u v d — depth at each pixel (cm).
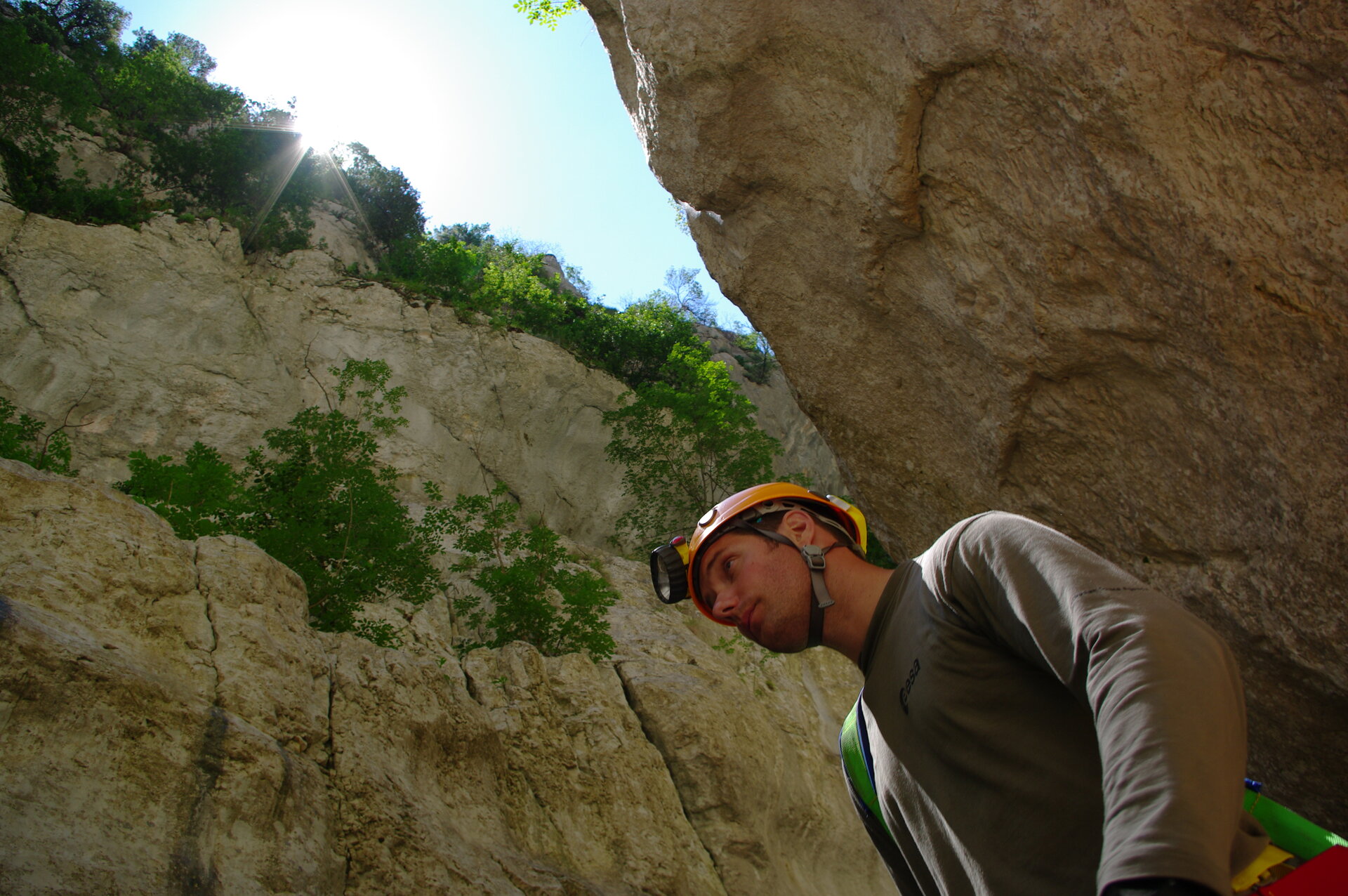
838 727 1623
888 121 391
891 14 377
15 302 1894
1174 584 383
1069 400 391
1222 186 308
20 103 2275
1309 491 324
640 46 445
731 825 1109
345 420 1377
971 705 121
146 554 684
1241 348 324
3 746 447
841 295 466
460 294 2862
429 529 1365
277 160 3047
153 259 2105
